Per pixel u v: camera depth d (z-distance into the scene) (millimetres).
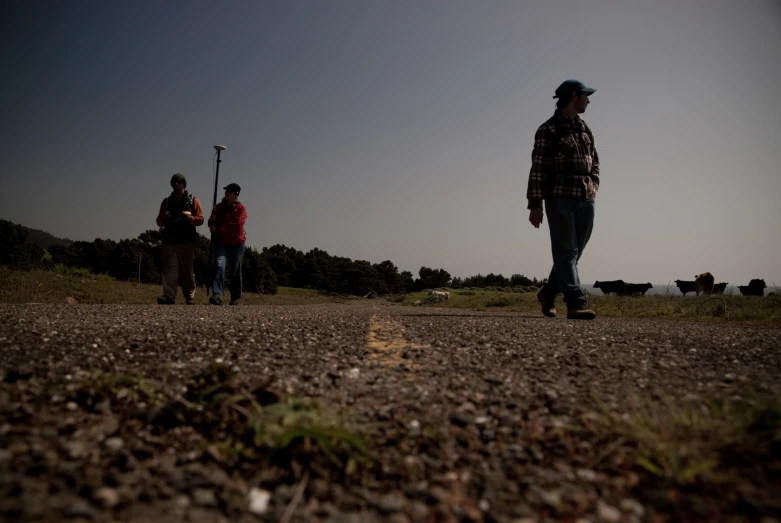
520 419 1602
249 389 1623
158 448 1308
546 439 1432
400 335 3537
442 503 1098
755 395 1834
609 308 8484
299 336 3318
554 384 2043
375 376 2168
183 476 1159
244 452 1278
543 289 6320
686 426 1390
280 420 1396
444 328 4090
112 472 1152
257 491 1112
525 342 3207
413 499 1113
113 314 4672
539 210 5648
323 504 1082
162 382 1892
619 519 1021
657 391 1875
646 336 3650
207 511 1030
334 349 2826
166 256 8078
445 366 2395
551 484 1174
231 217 8906
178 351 2570
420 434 1460
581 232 5805
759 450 1260
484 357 2639
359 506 1081
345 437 1266
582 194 5566
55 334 2914
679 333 3895
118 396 1657
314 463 1222
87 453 1247
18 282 8922
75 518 951
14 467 1129
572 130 5605
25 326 3232
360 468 1240
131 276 70312
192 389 1648
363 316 5816
